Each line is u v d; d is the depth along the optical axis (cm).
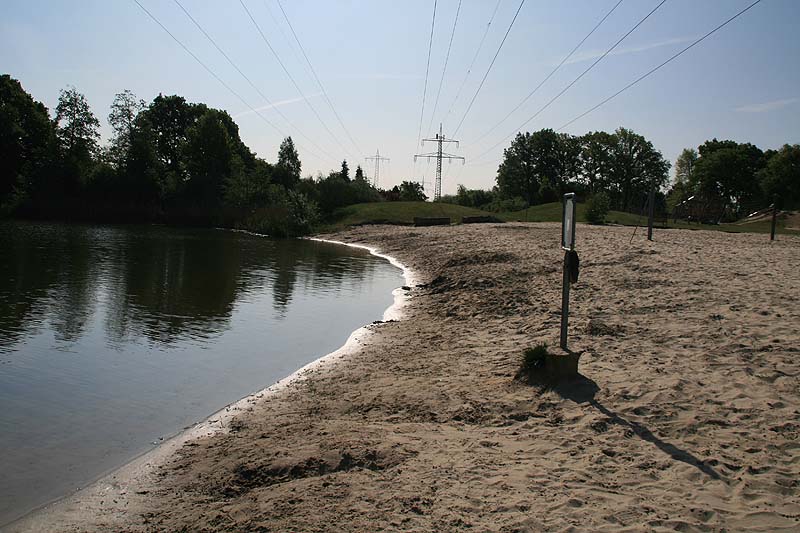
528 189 11069
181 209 7538
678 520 480
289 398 945
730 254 2128
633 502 514
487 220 6000
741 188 8950
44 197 7269
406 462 626
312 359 1218
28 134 7394
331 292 2167
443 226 5656
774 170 8462
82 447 761
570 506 509
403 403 857
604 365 928
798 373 822
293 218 6253
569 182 11069
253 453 692
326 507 526
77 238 4628
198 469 670
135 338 1405
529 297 1628
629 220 5816
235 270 2850
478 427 738
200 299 1978
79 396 976
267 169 8700
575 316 1322
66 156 7575
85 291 2084
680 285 1512
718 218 6538
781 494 521
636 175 10612
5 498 619
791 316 1122
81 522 562
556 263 2198
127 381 1065
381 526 487
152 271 2712
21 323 1544
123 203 7581
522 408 789
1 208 7069
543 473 581
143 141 7969
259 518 517
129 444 770
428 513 507
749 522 477
